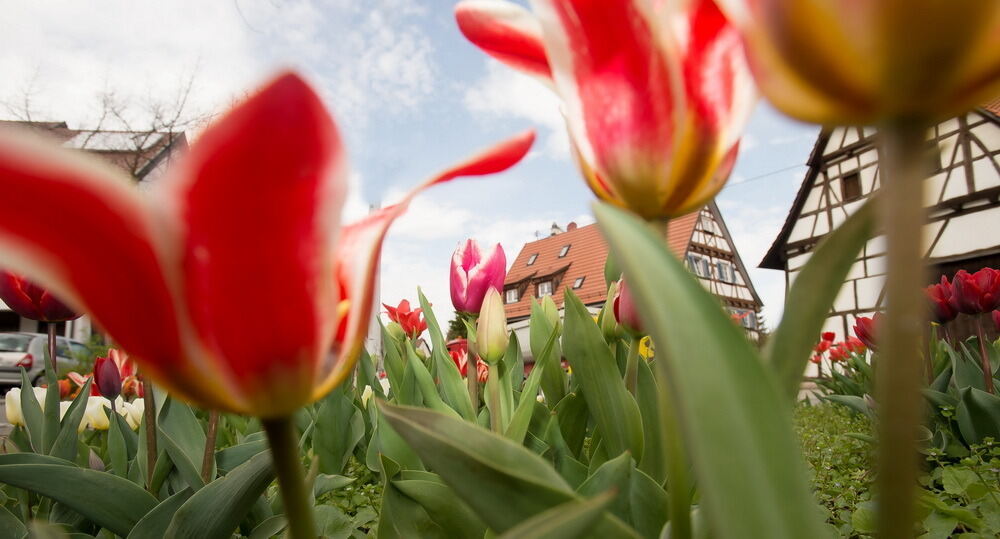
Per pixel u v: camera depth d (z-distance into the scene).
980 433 2.84
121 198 0.34
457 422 0.60
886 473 0.37
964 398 2.87
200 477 1.42
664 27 0.53
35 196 0.32
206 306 0.38
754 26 0.39
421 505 1.08
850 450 3.12
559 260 29.98
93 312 0.39
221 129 0.32
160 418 1.64
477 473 0.58
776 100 0.41
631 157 0.56
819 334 0.56
